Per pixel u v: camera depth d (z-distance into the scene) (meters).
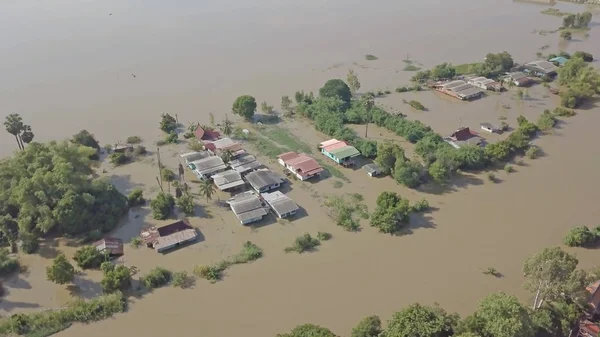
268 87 173.62
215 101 163.50
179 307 85.25
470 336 63.56
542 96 163.75
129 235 103.06
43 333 80.12
